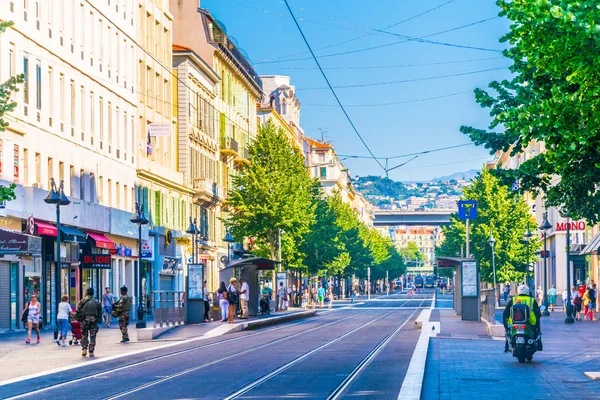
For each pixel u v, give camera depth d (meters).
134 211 69.12
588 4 15.20
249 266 61.12
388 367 25.52
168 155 80.62
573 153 17.84
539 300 82.94
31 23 49.97
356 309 90.00
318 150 186.50
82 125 58.84
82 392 20.69
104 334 45.84
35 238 47.41
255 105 117.62
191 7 92.31
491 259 92.50
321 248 98.44
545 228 68.00
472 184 96.12
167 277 78.38
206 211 91.62
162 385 21.72
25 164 49.28
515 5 16.19
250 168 83.38
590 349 32.53
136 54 71.19
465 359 27.66
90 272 60.03
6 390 21.61
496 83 21.88
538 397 18.64
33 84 50.19
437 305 99.12
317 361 27.94
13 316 48.06
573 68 15.82
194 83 85.75
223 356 30.55
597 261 79.50
